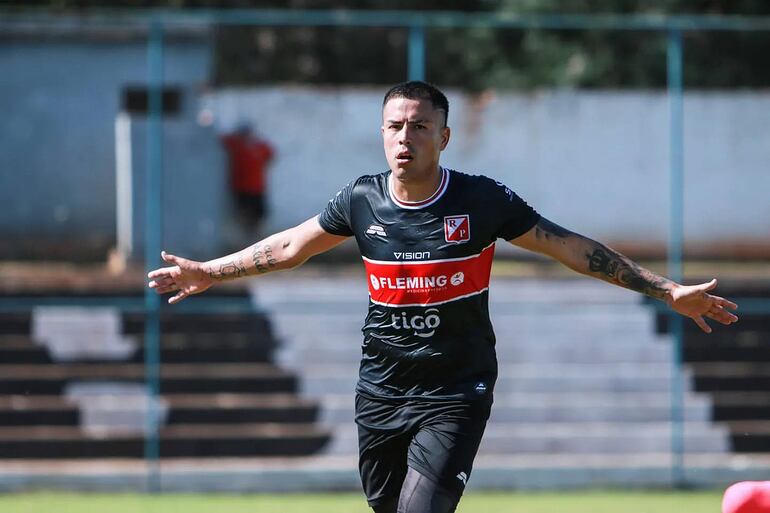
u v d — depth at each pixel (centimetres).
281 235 1986
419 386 1888
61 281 5041
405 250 1853
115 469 4400
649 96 6197
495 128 6241
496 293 5266
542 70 6988
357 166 5962
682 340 5006
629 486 4397
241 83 6350
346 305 5125
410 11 6869
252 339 4962
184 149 5631
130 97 6009
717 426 4725
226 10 6688
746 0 7219
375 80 6562
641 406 4750
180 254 5597
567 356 4966
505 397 4781
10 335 4881
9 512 3759
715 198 6109
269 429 4597
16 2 6612
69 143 5938
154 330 4381
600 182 6181
